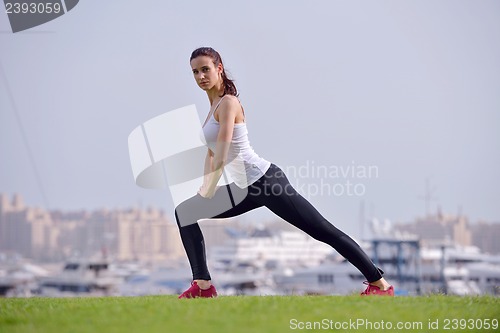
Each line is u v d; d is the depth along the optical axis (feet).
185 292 47.88
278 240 474.08
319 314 39.70
